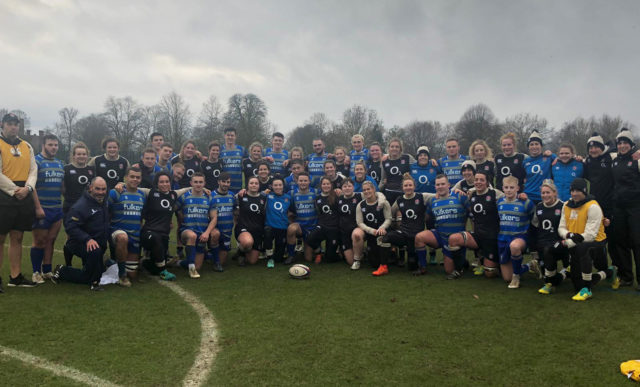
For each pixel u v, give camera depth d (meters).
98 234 6.09
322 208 7.79
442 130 66.25
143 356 3.79
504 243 6.36
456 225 6.79
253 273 7.00
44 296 5.51
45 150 6.49
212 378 3.40
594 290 5.95
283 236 7.78
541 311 5.04
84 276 6.03
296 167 8.33
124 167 7.75
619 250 6.09
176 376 3.43
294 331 4.40
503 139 8.34
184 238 6.86
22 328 4.40
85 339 4.16
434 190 8.63
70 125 59.69
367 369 3.57
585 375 3.46
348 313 4.96
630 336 4.25
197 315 4.88
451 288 6.07
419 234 6.81
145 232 6.52
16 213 5.66
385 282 6.41
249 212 7.64
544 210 6.21
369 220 7.24
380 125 57.94
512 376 3.46
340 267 7.51
